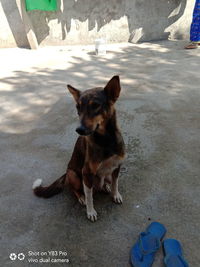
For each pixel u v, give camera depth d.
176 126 1.41
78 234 0.86
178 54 2.68
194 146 1.25
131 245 0.81
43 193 1.00
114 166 0.88
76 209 0.96
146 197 0.98
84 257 0.78
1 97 1.93
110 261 0.77
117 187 0.95
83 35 3.23
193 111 1.55
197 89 1.83
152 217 0.90
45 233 0.87
